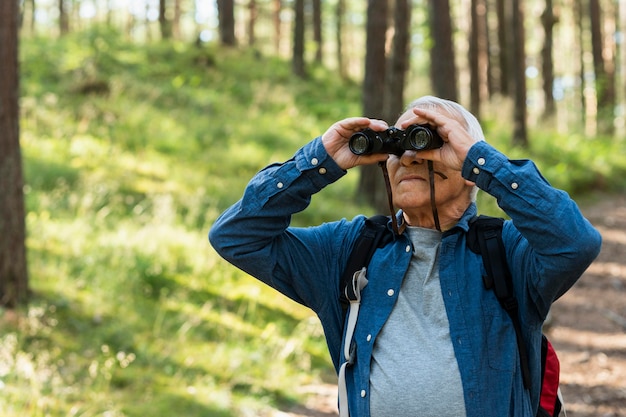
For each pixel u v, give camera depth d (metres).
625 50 30.69
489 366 2.09
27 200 9.05
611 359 7.36
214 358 6.12
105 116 13.71
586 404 6.21
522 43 17.89
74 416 4.84
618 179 18.11
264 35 44.81
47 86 15.12
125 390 5.45
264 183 2.24
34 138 11.68
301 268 2.32
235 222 2.26
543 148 18.03
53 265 7.14
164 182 11.17
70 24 37.25
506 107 21.12
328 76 26.28
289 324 7.29
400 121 2.33
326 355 6.85
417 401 2.10
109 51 19.27
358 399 2.18
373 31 11.54
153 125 13.91
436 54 13.80
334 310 2.34
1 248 6.29
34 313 6.03
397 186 2.26
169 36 26.20
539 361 2.17
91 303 6.66
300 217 10.62
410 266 2.23
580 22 29.52
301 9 24.12
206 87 18.98
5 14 6.23
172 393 5.45
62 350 5.82
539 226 1.96
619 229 13.86
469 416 2.07
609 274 10.79
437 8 13.74
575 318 8.79
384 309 2.20
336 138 2.23
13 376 5.12
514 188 2.00
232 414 5.36
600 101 23.88
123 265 7.57
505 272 2.14
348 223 2.41
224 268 8.08
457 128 2.09
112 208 9.51
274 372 6.17
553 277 2.00
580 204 15.94
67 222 8.57
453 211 2.27
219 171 12.55
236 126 15.53
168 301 7.14
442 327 2.15
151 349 6.11
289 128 16.67
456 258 2.18
